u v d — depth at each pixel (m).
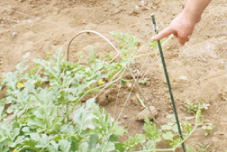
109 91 2.76
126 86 2.84
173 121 2.45
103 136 1.79
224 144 2.22
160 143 2.29
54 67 2.39
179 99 2.67
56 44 3.37
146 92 2.78
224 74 2.83
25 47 3.31
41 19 3.81
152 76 2.93
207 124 2.38
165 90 2.77
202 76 2.87
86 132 1.89
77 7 4.04
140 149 2.21
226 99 2.58
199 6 1.68
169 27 1.84
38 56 3.19
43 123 1.85
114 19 3.81
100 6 4.05
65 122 2.36
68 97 2.13
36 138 1.69
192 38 3.38
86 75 2.21
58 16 3.88
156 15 3.82
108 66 2.32
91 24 3.70
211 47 3.22
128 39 2.54
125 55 2.50
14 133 1.77
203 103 2.55
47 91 2.12
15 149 1.74
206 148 2.21
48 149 1.71
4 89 2.76
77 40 3.41
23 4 4.01
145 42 3.37
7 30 3.56
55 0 4.12
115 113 2.60
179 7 3.91
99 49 3.25
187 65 3.03
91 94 2.75
